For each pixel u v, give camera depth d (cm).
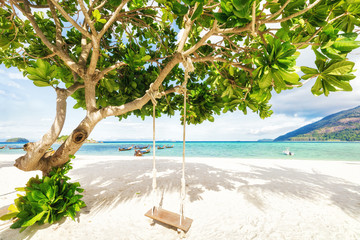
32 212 294
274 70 144
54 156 333
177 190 532
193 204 431
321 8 157
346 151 3147
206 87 452
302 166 1029
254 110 303
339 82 162
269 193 507
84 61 334
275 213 381
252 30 150
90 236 287
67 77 400
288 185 592
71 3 428
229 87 287
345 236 299
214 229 321
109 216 358
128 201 440
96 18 218
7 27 286
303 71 174
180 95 461
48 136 288
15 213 289
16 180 682
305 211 390
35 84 284
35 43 371
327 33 157
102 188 546
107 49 455
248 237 297
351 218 359
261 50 286
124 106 306
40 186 302
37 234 280
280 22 163
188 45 410
